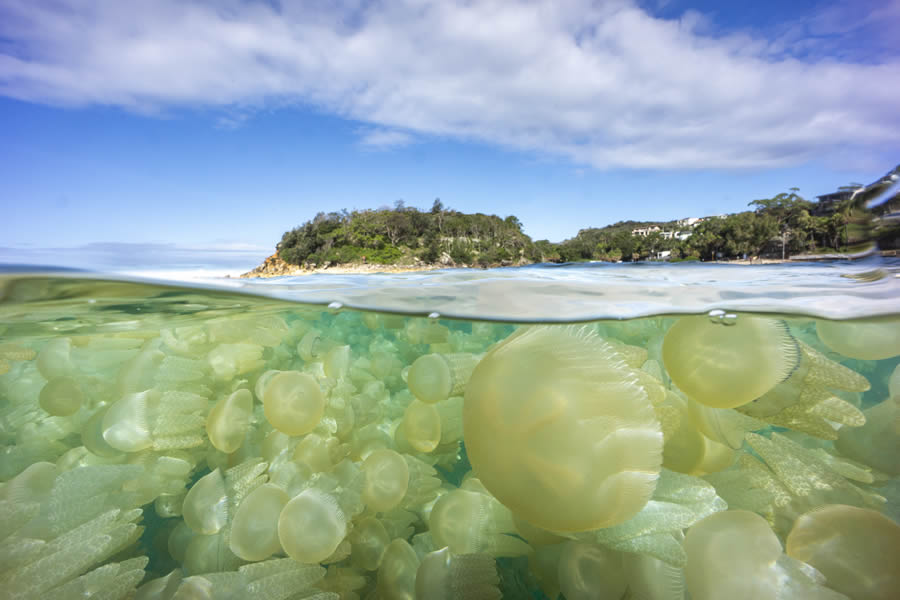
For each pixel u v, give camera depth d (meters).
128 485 1.45
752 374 1.06
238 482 1.43
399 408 2.05
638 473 0.84
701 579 0.95
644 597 1.00
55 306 2.47
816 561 0.99
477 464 0.93
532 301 3.04
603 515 0.85
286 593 1.13
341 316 3.06
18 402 1.86
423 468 1.61
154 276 2.48
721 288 3.32
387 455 1.45
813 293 2.83
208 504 1.33
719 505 1.06
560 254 73.06
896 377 1.37
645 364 1.59
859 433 1.39
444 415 1.77
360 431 1.87
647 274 4.76
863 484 1.31
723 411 1.23
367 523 1.39
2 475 1.58
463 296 3.23
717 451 1.27
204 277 3.20
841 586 0.94
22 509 1.20
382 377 2.25
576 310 2.68
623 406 0.85
